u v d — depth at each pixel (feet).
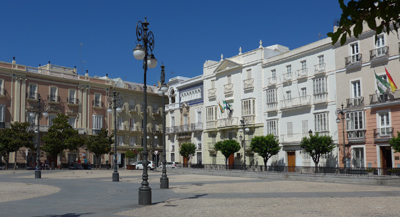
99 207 41.24
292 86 136.36
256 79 151.23
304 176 93.30
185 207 41.29
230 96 162.61
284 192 59.36
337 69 121.60
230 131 161.27
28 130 169.89
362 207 40.75
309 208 40.01
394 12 12.41
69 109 191.31
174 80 203.10
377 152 108.58
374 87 110.93
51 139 164.25
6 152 160.86
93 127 200.13
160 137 231.50
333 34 13.37
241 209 39.45
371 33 112.37
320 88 126.21
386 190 62.95
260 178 102.83
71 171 152.05
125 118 214.90
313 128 127.95
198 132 180.45
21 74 174.70
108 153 204.54
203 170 128.06
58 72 189.98
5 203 45.06
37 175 102.53
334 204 43.52
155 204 44.14
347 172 100.58
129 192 59.72
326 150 113.50
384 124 108.06
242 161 154.30
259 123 148.36
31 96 177.88
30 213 36.73
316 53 129.08
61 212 37.37
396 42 106.01
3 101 168.14
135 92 221.87
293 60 137.28
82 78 199.21
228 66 164.66
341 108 119.24
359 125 113.80
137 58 45.55
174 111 201.46
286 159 136.46
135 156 217.15
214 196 53.31
